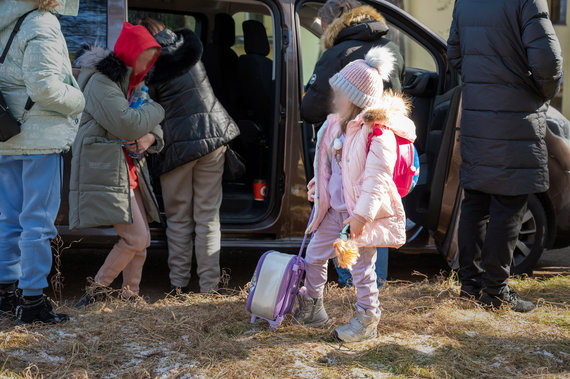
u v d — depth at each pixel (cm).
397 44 439
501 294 384
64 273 453
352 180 302
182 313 359
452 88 424
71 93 304
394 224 307
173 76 367
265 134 469
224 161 399
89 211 345
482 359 317
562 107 1040
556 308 393
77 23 384
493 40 359
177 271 397
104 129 349
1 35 301
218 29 488
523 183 361
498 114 360
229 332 338
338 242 291
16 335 313
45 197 317
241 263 497
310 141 423
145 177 369
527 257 454
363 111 298
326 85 375
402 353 314
